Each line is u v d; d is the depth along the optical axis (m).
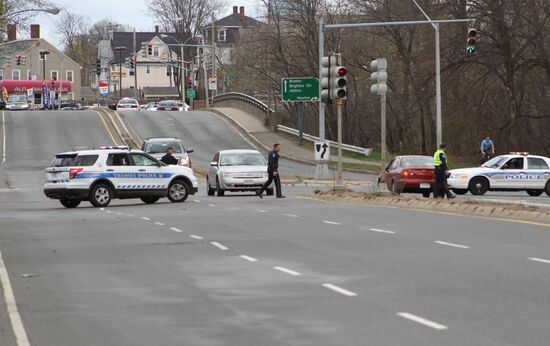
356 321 14.58
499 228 29.47
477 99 83.69
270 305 16.23
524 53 79.94
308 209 39.28
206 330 14.19
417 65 84.38
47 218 37.41
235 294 17.56
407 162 52.25
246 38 142.88
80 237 29.25
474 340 12.96
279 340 13.31
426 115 103.12
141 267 21.83
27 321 15.35
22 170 80.88
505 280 18.59
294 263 21.84
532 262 21.22
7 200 51.75
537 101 84.81
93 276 20.53
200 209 40.62
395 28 90.44
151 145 65.44
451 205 37.28
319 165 68.06
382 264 21.34
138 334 14.05
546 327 13.80
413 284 18.30
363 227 30.53
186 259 23.11
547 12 73.88
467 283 18.28
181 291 18.09
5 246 27.12
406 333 13.56
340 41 102.25
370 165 84.12
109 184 44.44
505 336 13.20
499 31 75.69
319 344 12.98
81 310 16.27
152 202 47.50
